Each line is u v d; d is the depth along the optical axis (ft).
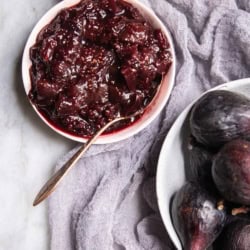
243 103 1.77
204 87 2.03
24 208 2.03
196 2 1.98
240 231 1.75
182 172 1.92
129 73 1.83
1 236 2.03
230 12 1.96
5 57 2.03
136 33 1.83
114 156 2.00
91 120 1.87
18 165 2.03
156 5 2.00
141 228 1.99
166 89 1.89
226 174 1.69
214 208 1.77
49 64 1.84
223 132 1.77
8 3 2.04
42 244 2.03
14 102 2.03
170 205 1.88
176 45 2.01
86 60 1.84
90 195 2.00
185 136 1.90
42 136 2.03
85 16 1.85
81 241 1.96
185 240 1.79
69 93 1.84
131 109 1.87
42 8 2.04
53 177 1.84
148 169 2.00
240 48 1.97
